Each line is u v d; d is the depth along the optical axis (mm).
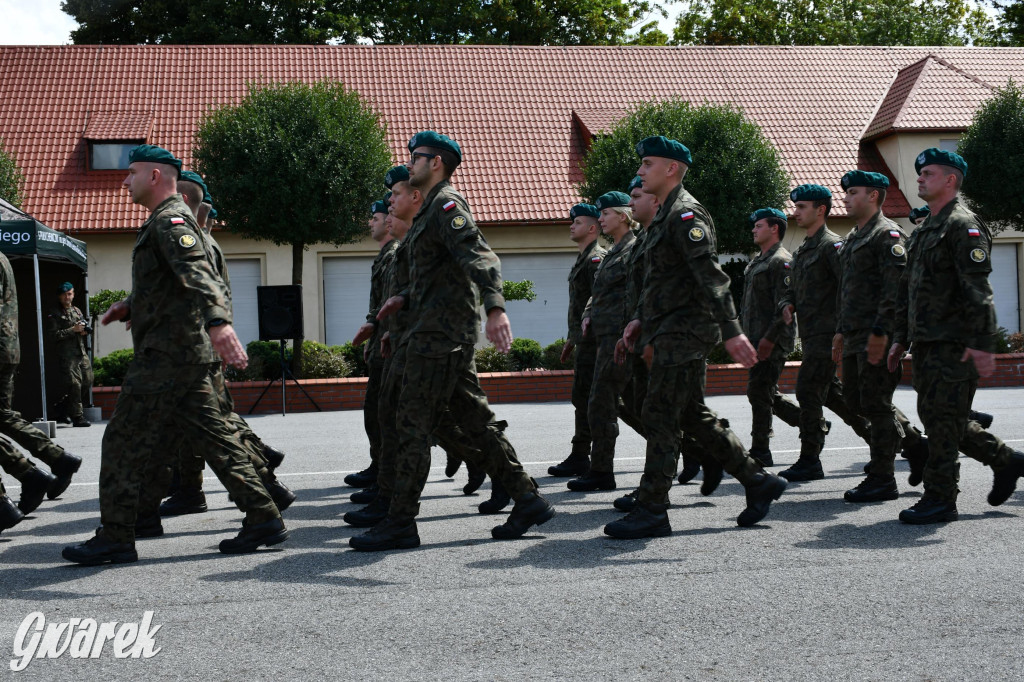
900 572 4559
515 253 24266
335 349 19078
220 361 5367
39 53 25984
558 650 3572
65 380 14398
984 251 5500
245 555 5191
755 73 28188
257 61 26578
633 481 7809
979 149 21719
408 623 3908
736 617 3922
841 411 7879
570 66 27656
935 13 43125
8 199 21062
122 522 5031
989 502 6066
